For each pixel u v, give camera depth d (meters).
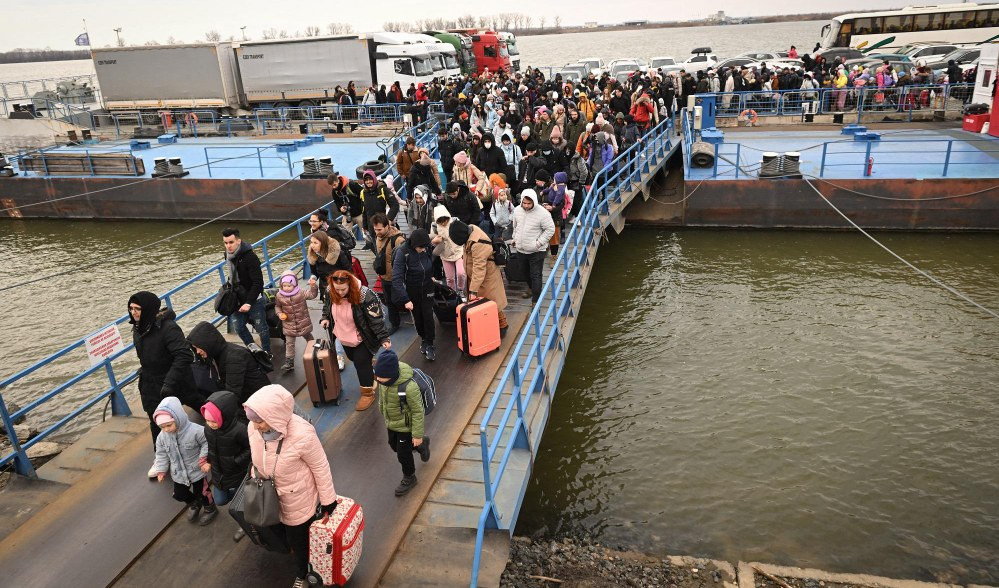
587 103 18.27
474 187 11.04
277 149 24.27
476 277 8.37
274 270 16.58
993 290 13.69
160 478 5.59
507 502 5.92
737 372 11.23
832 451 9.12
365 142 25.91
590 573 7.00
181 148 26.77
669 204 19.30
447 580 5.09
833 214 17.45
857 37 36.50
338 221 12.47
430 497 5.98
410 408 5.61
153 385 6.08
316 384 7.26
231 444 5.11
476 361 8.23
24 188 22.36
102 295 15.79
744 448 9.29
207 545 5.53
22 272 17.75
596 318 13.53
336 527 4.64
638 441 9.60
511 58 45.16
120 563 5.34
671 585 6.84
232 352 5.96
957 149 19.42
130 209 21.89
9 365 12.54
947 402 10.05
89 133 30.31
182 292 15.76
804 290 14.26
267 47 30.94
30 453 8.91
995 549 7.36
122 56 31.19
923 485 8.41
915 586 6.79
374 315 6.79
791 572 6.99
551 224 9.34
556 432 9.93
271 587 5.04
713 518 8.02
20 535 5.73
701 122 21.36
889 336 12.07
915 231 17.06
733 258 16.31
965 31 34.84
